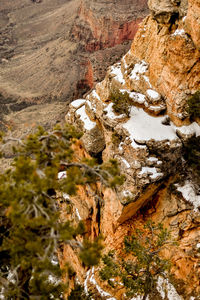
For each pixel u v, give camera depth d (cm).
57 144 1078
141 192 1795
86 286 2041
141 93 2144
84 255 830
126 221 2012
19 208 851
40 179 884
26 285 1127
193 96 1848
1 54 19938
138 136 1823
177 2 1847
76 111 2517
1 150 1034
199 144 1844
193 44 1772
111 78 2361
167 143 1834
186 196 1789
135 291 1483
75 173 1013
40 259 856
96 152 2283
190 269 1728
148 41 2164
